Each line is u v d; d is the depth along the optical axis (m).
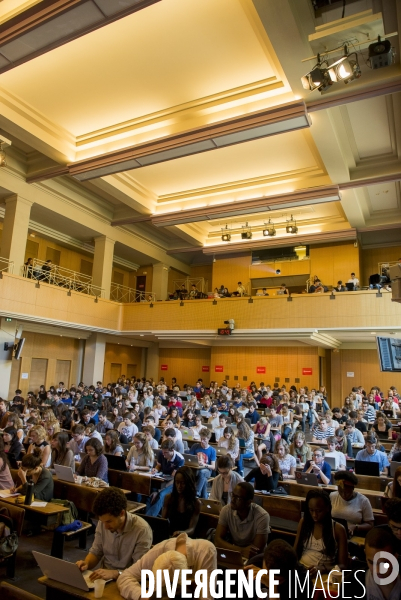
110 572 3.01
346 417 10.99
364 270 20.22
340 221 18.08
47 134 12.67
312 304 15.87
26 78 10.78
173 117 11.82
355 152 12.88
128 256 22.50
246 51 9.52
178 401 13.86
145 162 12.50
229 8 8.42
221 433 10.15
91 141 13.20
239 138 11.06
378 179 13.21
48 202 16.62
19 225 15.43
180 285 24.42
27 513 5.50
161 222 16.98
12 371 16.91
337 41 8.17
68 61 10.11
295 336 16.09
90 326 17.88
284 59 8.76
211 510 4.87
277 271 20.78
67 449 6.43
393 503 3.09
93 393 15.56
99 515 3.12
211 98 11.07
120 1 7.52
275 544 2.61
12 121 11.66
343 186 13.71
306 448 7.49
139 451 6.96
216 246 20.69
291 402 13.77
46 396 15.85
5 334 15.34
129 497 6.18
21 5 8.66
